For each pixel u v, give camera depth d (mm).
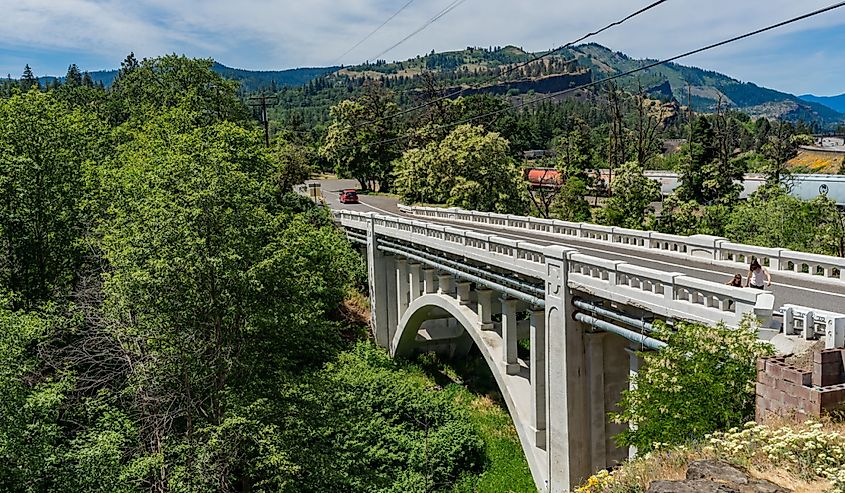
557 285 19234
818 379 9828
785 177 58688
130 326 21312
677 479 9312
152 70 52188
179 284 20516
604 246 27781
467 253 26078
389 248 37781
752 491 8148
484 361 40875
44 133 30328
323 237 37719
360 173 88938
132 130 40188
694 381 11250
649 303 15445
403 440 28406
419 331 40250
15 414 16328
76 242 28359
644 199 54094
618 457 19500
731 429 9945
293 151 63094
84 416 22953
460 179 57062
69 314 25656
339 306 44594
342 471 23516
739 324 12102
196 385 21875
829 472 8422
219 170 21797
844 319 10484
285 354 25516
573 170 70500
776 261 20625
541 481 21594
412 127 95062
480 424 31672
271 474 21344
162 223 20172
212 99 52688
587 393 19281
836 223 39375
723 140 64812
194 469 19391
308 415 22922
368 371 33719
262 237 23375
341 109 91312
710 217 48812
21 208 28844
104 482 17953
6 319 17500
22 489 16516
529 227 37094
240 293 21516
